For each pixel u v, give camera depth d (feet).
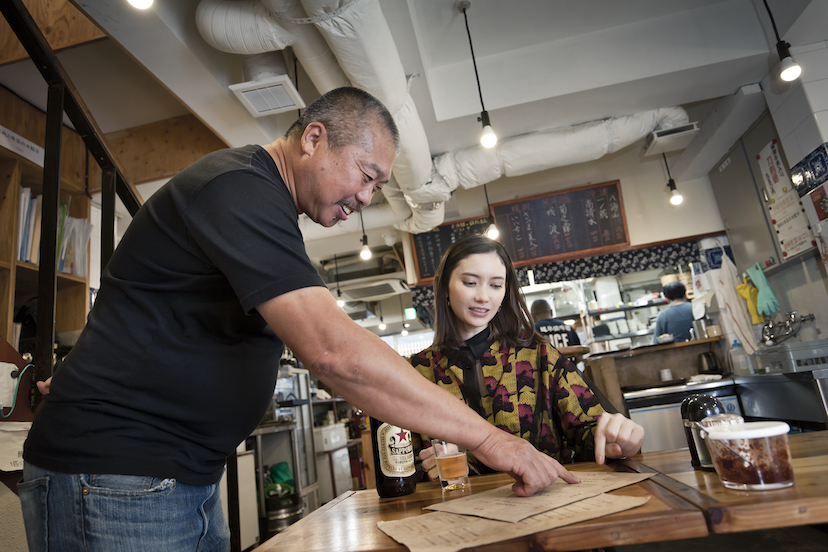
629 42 12.75
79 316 9.57
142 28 8.52
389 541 2.35
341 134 3.42
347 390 2.60
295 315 2.59
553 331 14.85
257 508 13.41
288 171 3.56
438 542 2.17
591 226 18.16
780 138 13.00
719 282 16.28
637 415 11.91
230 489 6.02
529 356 4.68
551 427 4.46
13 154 8.16
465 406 2.77
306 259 2.84
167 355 2.95
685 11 12.64
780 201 14.14
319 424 26.61
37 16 9.70
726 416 2.89
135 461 2.78
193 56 9.30
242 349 3.16
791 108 12.34
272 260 2.68
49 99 5.24
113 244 5.81
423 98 12.30
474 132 14.05
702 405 3.04
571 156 14.46
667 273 21.50
